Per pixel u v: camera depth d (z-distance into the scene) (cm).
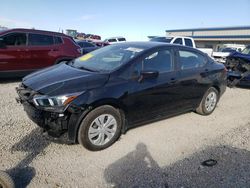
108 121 356
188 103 486
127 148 366
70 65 441
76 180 285
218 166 329
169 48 447
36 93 330
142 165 323
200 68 499
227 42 4206
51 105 312
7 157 320
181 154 357
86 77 352
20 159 318
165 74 424
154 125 461
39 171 296
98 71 383
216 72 531
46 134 341
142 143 385
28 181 277
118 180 290
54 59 820
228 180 299
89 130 338
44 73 392
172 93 438
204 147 383
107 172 304
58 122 318
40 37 793
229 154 364
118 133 374
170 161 336
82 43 1628
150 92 397
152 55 414
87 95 327
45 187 269
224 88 564
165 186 282
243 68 826
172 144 388
